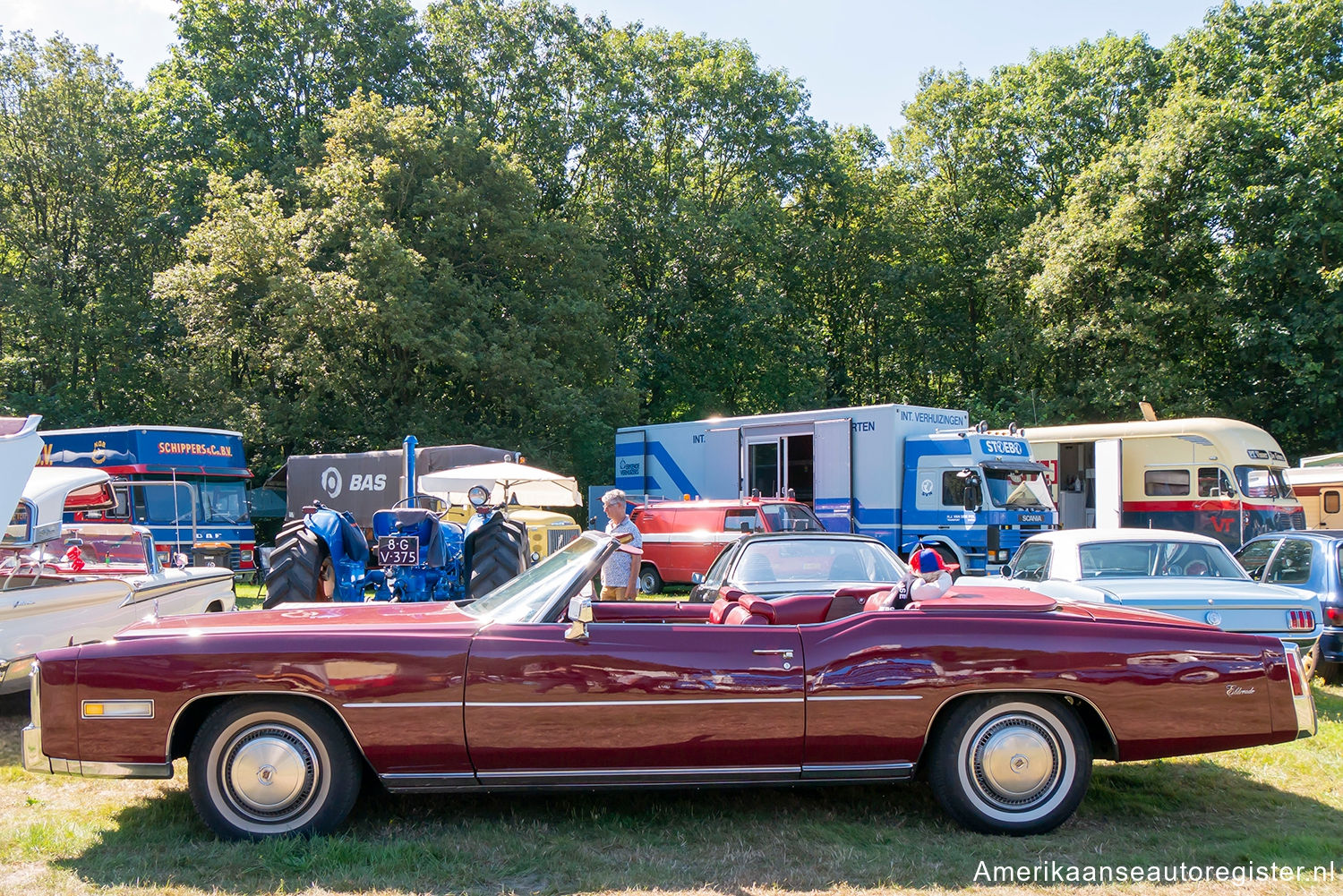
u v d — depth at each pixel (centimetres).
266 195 2531
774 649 466
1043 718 476
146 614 802
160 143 3058
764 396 3400
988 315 3622
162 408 2916
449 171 2775
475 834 461
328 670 448
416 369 2672
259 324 2608
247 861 425
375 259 2434
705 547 1595
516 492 1177
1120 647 473
